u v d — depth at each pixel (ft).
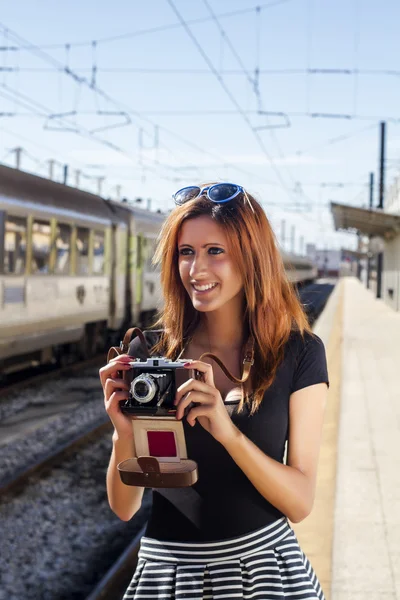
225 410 5.38
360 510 17.48
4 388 36.35
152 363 5.32
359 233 120.67
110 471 5.86
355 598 12.71
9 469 23.32
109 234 51.21
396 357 49.93
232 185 6.05
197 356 6.31
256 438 5.77
